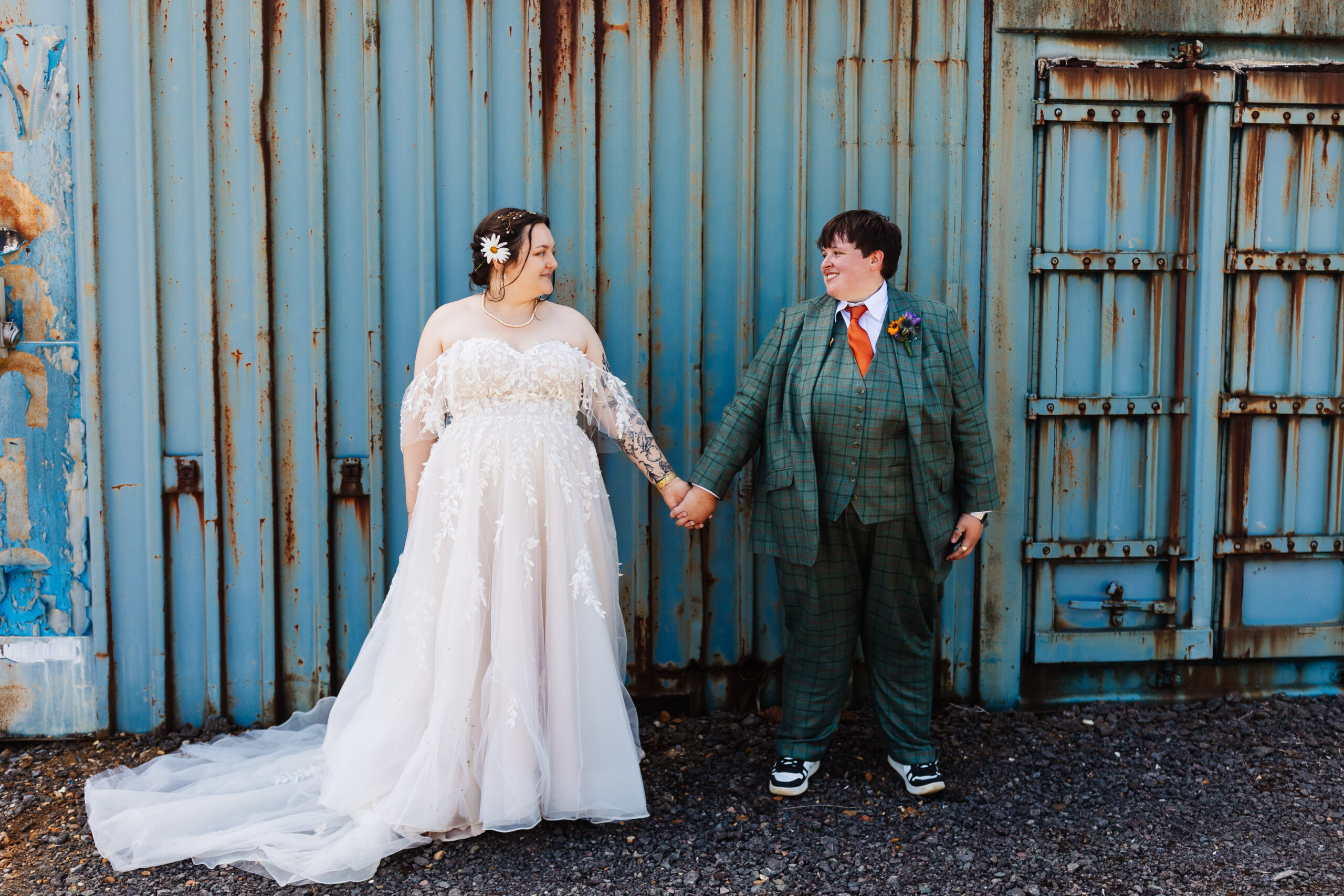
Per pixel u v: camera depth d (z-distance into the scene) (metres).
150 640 2.90
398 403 2.91
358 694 2.49
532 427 2.32
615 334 2.96
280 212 2.83
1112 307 3.06
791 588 2.53
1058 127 2.99
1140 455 3.12
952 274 3.00
